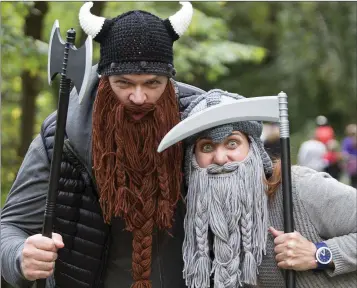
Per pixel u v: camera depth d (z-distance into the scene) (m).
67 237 3.89
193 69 8.96
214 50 8.72
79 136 3.83
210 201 3.65
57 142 3.67
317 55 17.08
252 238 3.67
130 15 3.67
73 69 3.61
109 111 3.72
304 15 16.89
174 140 3.60
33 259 3.59
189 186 3.72
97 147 3.73
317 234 3.71
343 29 16.94
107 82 3.71
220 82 18.16
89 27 3.69
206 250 3.67
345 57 17.03
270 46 18.72
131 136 3.70
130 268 3.88
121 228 3.85
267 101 3.64
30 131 8.03
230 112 3.60
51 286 4.05
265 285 3.77
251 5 17.28
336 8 16.84
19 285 3.76
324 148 13.45
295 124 18.00
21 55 6.95
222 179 3.66
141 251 3.77
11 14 6.99
